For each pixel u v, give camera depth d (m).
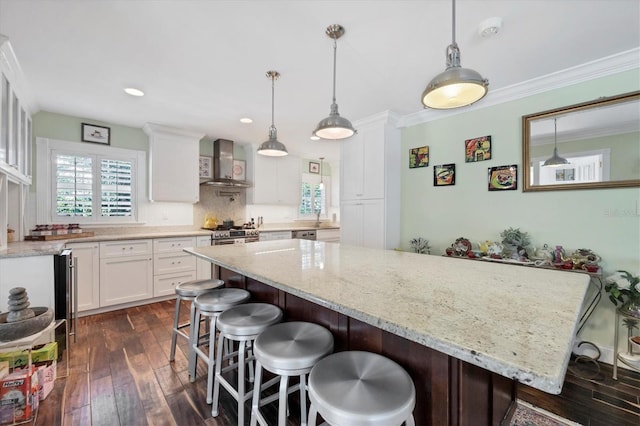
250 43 1.95
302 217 5.98
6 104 2.08
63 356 2.19
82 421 1.53
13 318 1.67
